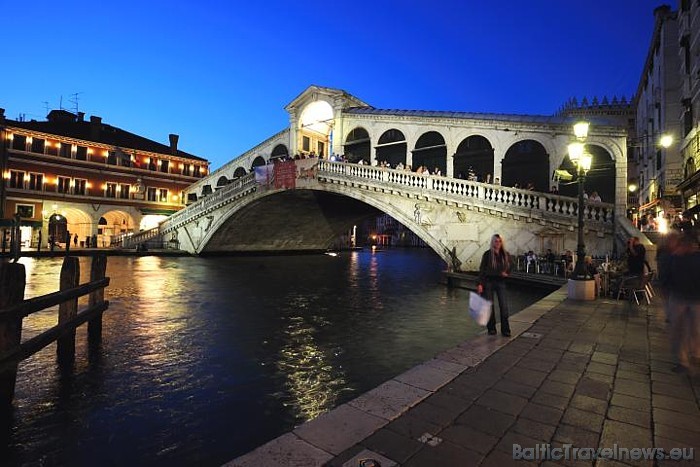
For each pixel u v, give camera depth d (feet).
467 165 72.79
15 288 14.66
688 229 14.67
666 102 69.21
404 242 272.72
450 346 25.99
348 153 89.61
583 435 9.79
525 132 66.08
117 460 12.78
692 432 9.95
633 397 12.10
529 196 52.80
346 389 18.79
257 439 14.16
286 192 86.79
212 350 24.61
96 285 24.90
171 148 150.30
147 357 23.04
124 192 130.82
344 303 41.75
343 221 123.44
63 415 15.84
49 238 113.50
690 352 13.97
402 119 80.79
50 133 115.85
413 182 65.10
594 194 51.75
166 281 57.26
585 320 22.74
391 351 24.81
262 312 36.37
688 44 60.29
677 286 14.40
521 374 14.02
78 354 23.36
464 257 58.29
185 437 14.25
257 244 121.60
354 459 8.64
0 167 103.24
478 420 10.57
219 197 102.68
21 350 15.23
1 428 14.74
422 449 9.11
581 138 30.89
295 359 23.11
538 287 47.03
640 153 96.22
